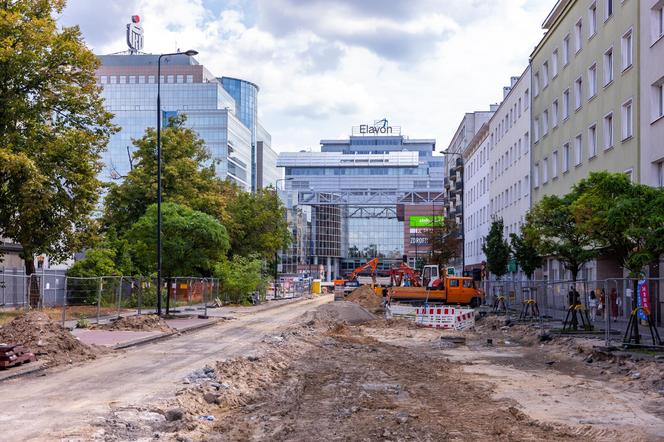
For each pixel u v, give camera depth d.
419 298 49.56
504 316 36.41
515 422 10.69
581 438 9.68
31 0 35.34
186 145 51.47
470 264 90.50
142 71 139.75
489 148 75.75
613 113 33.81
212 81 142.62
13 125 35.16
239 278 55.09
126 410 10.73
